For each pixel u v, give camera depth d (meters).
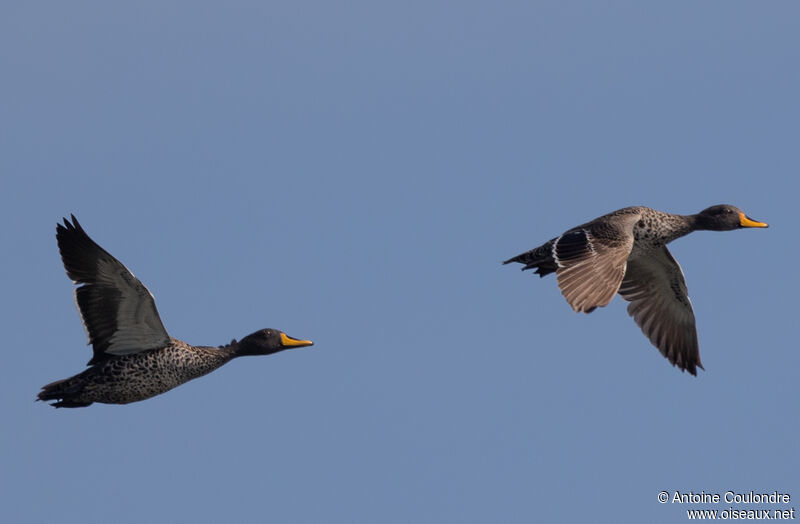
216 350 20.28
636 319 21.67
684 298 21.31
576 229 18.61
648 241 20.69
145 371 19.36
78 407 19.48
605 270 17.23
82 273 18.72
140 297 18.78
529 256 19.08
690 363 21.42
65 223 18.47
